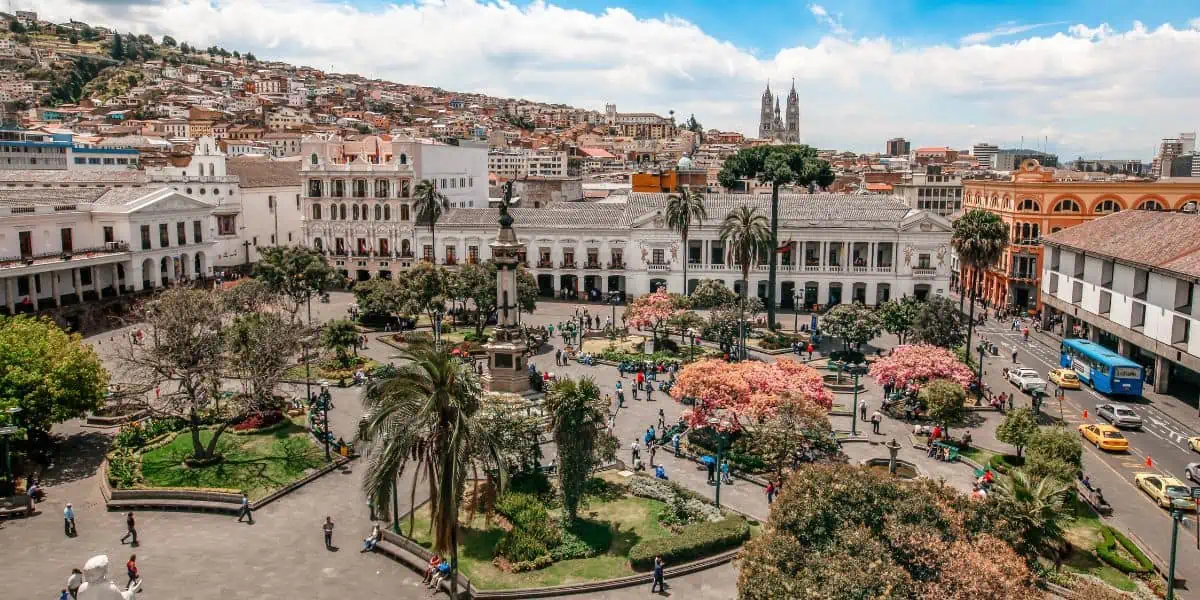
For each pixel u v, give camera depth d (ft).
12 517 140.36
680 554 125.39
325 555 128.98
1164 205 345.10
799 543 91.04
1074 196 353.72
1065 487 125.59
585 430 132.46
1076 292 288.71
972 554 82.58
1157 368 230.27
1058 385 236.84
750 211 282.97
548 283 371.15
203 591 116.47
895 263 337.93
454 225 375.66
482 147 464.24
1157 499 153.17
